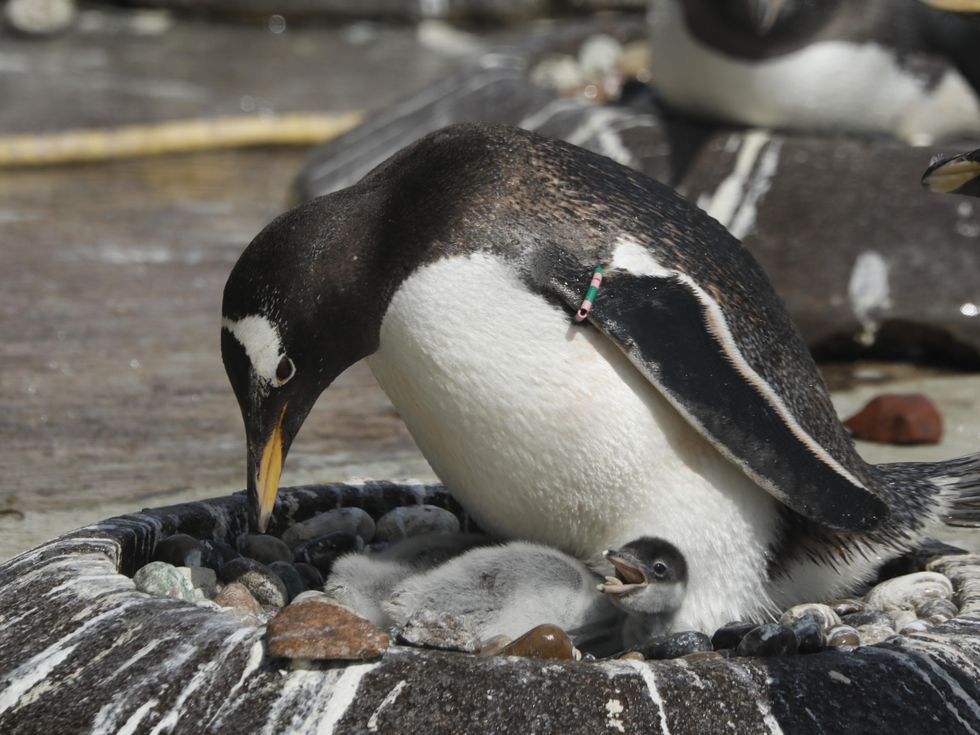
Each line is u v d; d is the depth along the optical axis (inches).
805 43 567.2
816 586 299.0
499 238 271.4
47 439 468.4
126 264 724.7
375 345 282.7
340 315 277.6
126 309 641.0
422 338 274.1
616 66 862.5
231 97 1161.4
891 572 315.3
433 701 224.5
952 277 569.9
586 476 280.5
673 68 597.0
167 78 1231.5
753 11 551.5
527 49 823.1
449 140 285.0
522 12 1449.3
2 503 404.8
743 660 236.4
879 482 303.1
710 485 278.5
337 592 285.0
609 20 914.7
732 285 287.3
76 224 810.2
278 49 1381.6
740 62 573.9
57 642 245.8
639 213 285.0
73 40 1380.4
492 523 305.0
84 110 1088.8
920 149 573.0
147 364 562.3
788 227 575.2
